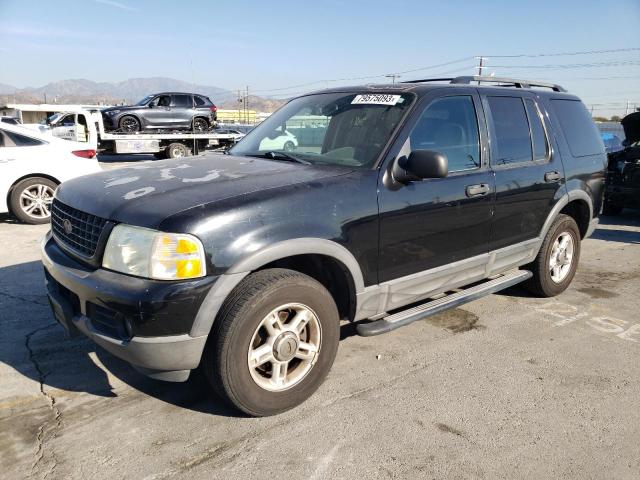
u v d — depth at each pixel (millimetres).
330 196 2916
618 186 9016
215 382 2674
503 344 3906
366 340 3906
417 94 3516
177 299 2441
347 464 2500
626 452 2650
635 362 3672
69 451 2549
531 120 4379
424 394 3158
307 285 2818
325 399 3068
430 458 2559
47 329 3951
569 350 3836
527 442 2709
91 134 16156
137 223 2533
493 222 3904
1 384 3154
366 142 3346
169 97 20797
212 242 2506
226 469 2447
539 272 4656
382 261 3195
